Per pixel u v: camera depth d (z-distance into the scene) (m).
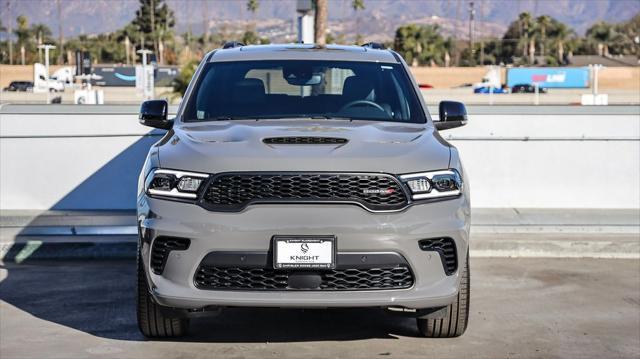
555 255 10.94
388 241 6.06
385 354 6.79
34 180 12.70
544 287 9.29
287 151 6.26
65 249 10.58
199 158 6.25
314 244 6.01
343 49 8.36
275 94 7.63
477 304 8.52
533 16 179.88
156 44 148.50
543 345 7.14
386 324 7.66
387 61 8.10
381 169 6.15
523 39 160.12
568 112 13.11
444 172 6.35
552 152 13.11
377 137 6.68
